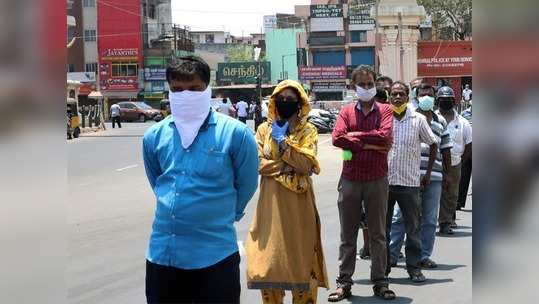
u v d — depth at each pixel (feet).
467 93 96.73
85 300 18.53
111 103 211.20
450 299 18.47
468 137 29.89
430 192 22.58
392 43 96.17
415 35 96.84
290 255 15.17
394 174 20.15
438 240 27.66
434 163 22.38
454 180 28.60
